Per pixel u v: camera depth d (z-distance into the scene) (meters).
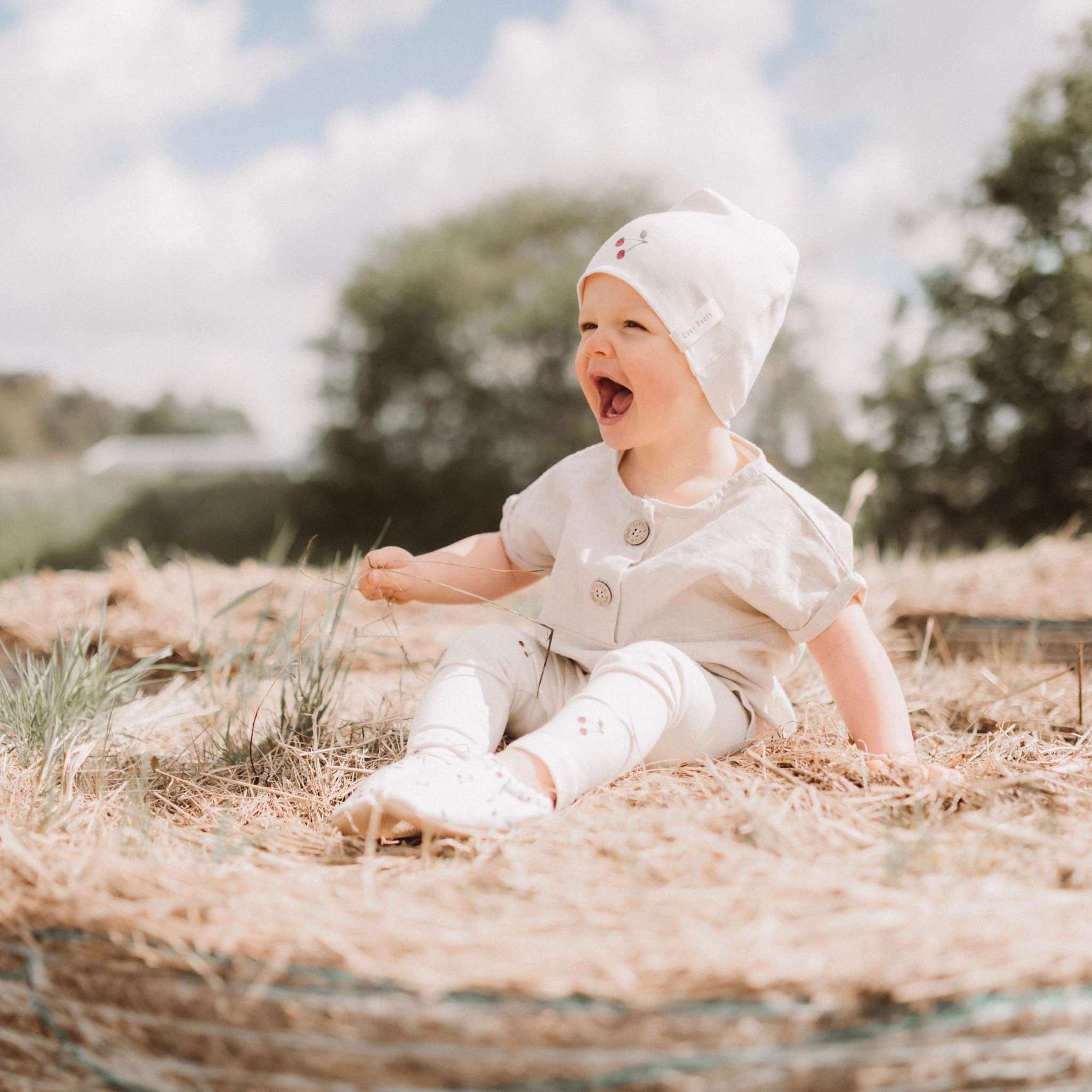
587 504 1.99
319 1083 1.00
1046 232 13.59
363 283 20.89
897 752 1.70
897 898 1.13
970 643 3.01
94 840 1.44
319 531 20.59
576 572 1.92
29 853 1.28
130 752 2.02
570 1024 0.95
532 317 20.52
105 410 63.50
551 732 1.55
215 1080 1.04
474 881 1.23
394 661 2.89
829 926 1.06
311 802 1.72
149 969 1.07
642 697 1.63
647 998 0.95
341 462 20.84
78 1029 1.12
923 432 13.80
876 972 0.96
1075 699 2.29
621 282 1.89
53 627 2.98
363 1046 0.98
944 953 1.00
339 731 2.06
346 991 0.99
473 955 1.01
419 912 1.13
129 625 3.03
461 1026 0.96
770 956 0.99
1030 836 1.34
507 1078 0.96
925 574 3.86
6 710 1.97
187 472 20.91
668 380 1.88
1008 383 13.39
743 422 17.23
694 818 1.40
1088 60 13.45
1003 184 13.58
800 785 1.53
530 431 20.84
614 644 1.87
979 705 2.24
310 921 1.08
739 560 1.82
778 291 1.95
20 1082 1.18
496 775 1.47
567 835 1.36
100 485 19.42
